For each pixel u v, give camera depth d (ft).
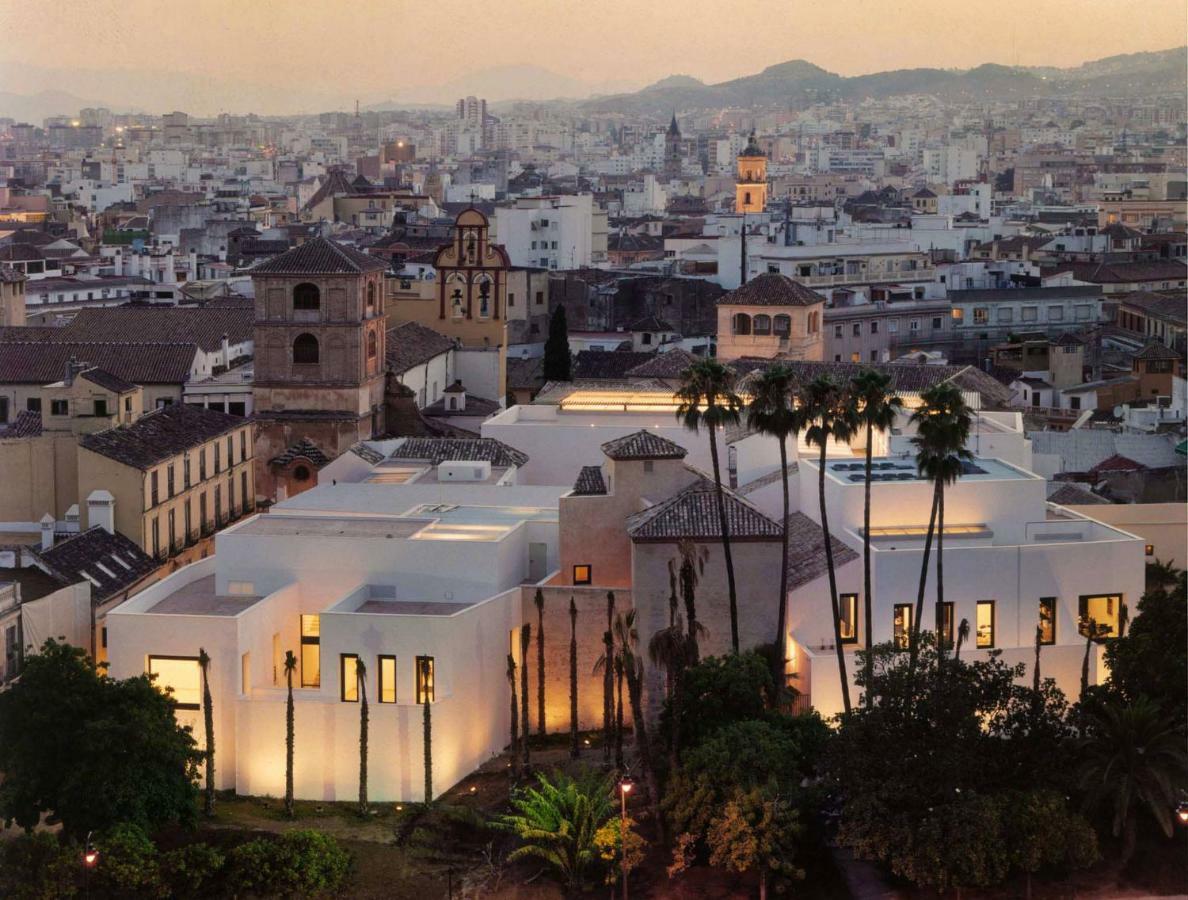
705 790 320.09
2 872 310.45
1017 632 378.12
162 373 653.30
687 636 348.79
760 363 612.29
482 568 388.37
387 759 356.18
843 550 379.14
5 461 489.26
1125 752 318.45
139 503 472.03
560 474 496.64
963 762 311.88
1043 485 392.68
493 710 376.07
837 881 318.24
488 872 327.88
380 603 388.57
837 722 352.49
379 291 618.85
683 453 402.11
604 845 320.29
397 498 442.50
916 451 433.48
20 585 401.70
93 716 328.08
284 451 598.34
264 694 363.56
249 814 350.84
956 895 311.27
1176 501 528.63
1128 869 318.24
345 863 321.11
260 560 394.11
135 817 325.62
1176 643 338.75
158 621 363.76
